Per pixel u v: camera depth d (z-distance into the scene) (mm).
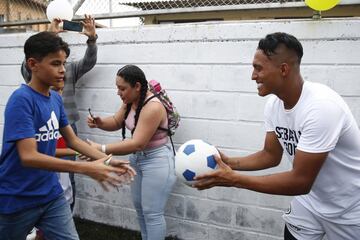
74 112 3945
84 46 4082
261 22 3201
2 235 2443
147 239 3164
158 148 3104
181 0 4043
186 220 3764
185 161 2205
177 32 3568
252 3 3811
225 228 3592
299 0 3568
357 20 2896
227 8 3586
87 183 4273
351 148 2068
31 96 2338
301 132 1973
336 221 2258
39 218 2549
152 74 3746
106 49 3963
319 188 2215
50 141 2479
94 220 4285
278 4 3373
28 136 2232
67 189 3340
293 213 2502
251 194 3439
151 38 3705
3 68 4688
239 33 3299
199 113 3561
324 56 3018
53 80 2377
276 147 2424
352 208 2188
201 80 3516
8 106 2279
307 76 3092
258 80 1991
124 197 4055
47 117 2422
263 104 3279
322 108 1879
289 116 2070
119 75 3014
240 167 2490
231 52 3352
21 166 2359
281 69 1923
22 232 2477
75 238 2654
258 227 3443
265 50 1924
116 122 3453
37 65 2338
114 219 4156
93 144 2979
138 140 2920
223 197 3564
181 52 3574
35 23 4734
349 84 2967
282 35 1928
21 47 4516
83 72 3953
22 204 2393
